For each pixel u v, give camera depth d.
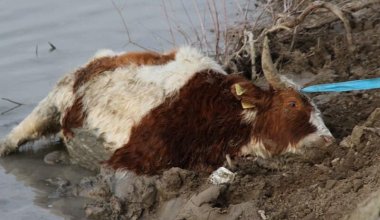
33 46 21.98
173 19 22.59
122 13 23.58
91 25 22.98
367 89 15.48
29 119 16.69
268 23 19.70
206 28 21.52
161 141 14.36
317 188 12.96
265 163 14.21
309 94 16.03
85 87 15.77
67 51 21.59
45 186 15.62
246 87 14.18
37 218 14.45
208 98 14.42
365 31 18.25
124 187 14.24
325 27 18.67
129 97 15.02
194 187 13.77
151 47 21.14
